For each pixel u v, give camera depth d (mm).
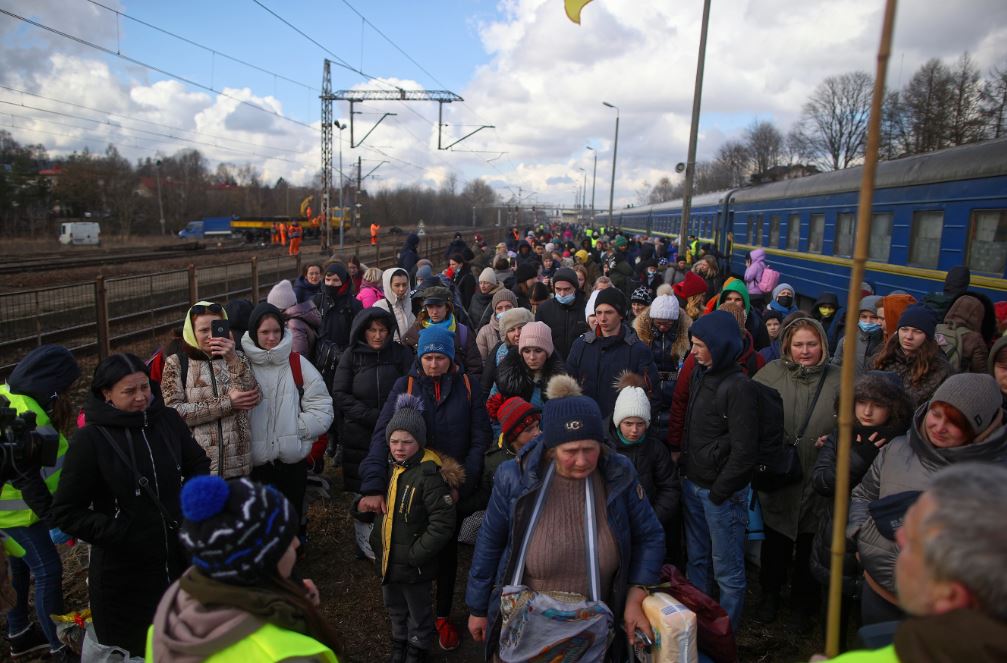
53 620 3439
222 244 49250
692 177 14305
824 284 14766
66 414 3557
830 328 6801
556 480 2568
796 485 3717
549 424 2492
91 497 2875
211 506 1648
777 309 6914
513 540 2562
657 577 2562
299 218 55906
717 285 9492
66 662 3490
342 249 33812
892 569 2502
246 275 17594
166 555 2932
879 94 1326
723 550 3449
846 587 3090
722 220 23875
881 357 4164
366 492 3572
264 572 1705
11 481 2896
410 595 3398
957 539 1145
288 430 3945
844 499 1481
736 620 3510
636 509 2619
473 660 3686
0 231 50062
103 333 9000
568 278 5855
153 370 4031
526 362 4211
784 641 3764
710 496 3391
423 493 3311
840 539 1490
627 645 2619
